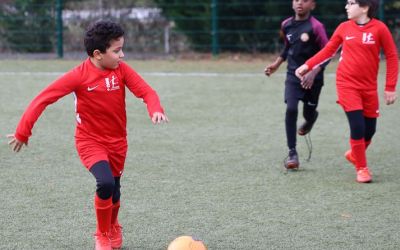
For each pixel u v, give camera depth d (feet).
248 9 91.04
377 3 33.35
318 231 26.37
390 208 29.32
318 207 29.53
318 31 35.99
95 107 23.24
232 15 92.07
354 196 31.17
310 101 37.27
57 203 29.96
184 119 49.90
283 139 43.29
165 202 30.19
